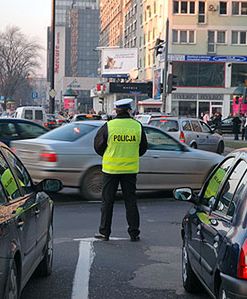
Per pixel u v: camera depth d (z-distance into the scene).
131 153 8.70
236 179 5.01
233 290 4.06
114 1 108.44
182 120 24.47
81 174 12.28
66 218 10.63
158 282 6.61
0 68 98.81
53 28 35.16
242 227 4.28
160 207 12.13
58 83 136.62
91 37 164.12
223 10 61.81
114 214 11.23
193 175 13.35
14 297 4.50
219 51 61.78
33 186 6.38
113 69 79.12
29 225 5.26
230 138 44.75
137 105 61.75
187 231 6.21
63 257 7.72
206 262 4.96
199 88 61.47
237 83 62.09
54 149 12.06
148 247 8.40
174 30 61.25
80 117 32.38
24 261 4.97
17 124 16.81
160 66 62.50
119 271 7.06
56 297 5.98
